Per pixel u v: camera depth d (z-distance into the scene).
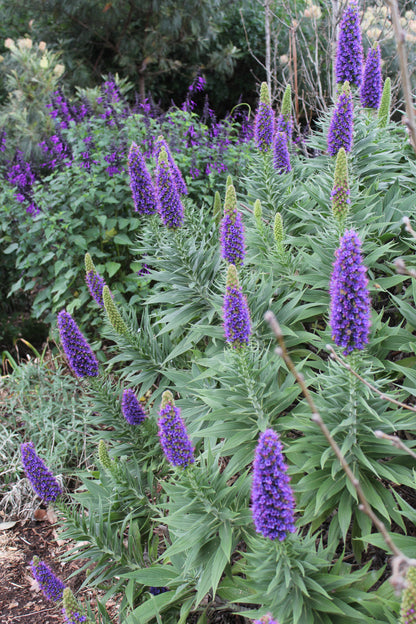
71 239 2.41
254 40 5.04
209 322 1.54
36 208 2.52
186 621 1.40
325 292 1.47
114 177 2.47
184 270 1.64
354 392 1.17
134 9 4.50
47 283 2.67
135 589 1.42
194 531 1.20
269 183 1.69
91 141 2.59
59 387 2.22
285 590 1.07
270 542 1.08
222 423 1.30
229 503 1.24
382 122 1.92
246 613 1.11
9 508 2.01
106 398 1.64
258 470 0.98
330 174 1.60
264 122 1.64
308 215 1.58
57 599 1.26
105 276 2.52
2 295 2.94
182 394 1.59
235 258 1.45
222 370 1.34
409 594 0.80
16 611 1.65
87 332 2.58
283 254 1.51
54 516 1.93
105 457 1.46
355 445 1.21
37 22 4.74
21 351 2.80
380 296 1.60
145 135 2.62
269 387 1.30
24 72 3.69
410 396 1.47
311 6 2.77
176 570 1.32
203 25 4.60
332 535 1.21
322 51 3.88
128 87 3.46
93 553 1.44
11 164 2.93
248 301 1.44
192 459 1.15
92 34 4.73
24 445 1.38
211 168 2.59
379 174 1.66
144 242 1.86
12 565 1.79
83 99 3.07
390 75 3.52
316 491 1.23
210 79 5.14
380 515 1.22
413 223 1.51
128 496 1.52
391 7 0.87
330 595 1.13
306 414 1.23
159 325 1.91
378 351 1.36
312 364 1.37
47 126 3.35
